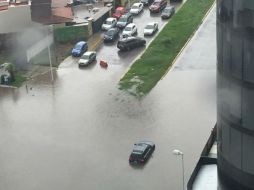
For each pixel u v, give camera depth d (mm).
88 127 77000
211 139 63969
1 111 84000
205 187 43375
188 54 101688
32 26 109062
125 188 62031
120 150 70188
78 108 83125
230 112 32656
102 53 105375
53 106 84500
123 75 94438
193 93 85562
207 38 108750
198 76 91938
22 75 96812
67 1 120375
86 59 99562
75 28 111062
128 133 74438
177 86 88562
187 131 73938
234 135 32844
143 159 66125
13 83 93562
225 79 32531
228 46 31484
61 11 114438
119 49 105875
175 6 129625
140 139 72562
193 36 110500
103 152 70062
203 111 79312
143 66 97438
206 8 126625
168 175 63719
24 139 74938
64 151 71062
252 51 29656
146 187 61875
